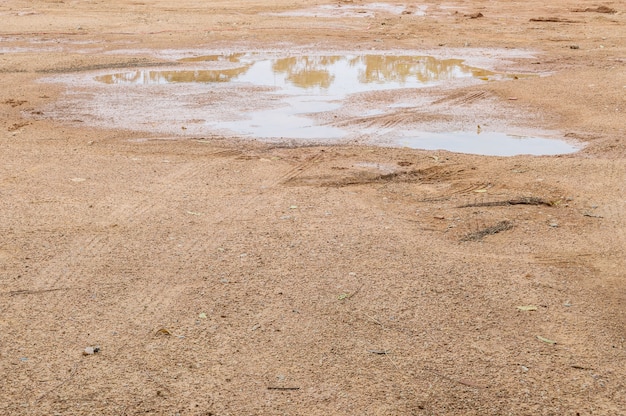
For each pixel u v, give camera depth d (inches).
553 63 768.3
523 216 335.6
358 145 466.6
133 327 237.8
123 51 842.8
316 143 470.9
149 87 649.6
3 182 378.9
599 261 291.4
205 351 225.0
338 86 658.2
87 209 340.2
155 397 202.7
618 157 442.6
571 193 367.6
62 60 775.7
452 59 802.8
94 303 252.4
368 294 259.6
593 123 521.7
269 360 220.8
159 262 283.6
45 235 308.3
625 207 347.6
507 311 250.8
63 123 523.2
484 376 214.7
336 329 237.8
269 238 306.0
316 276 272.4
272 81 679.7
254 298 256.4
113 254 290.4
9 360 218.2
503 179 389.7
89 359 219.6
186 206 345.4
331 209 342.0
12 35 958.4
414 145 470.9
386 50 855.7
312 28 1010.1
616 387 211.6
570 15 1125.7
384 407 200.2
